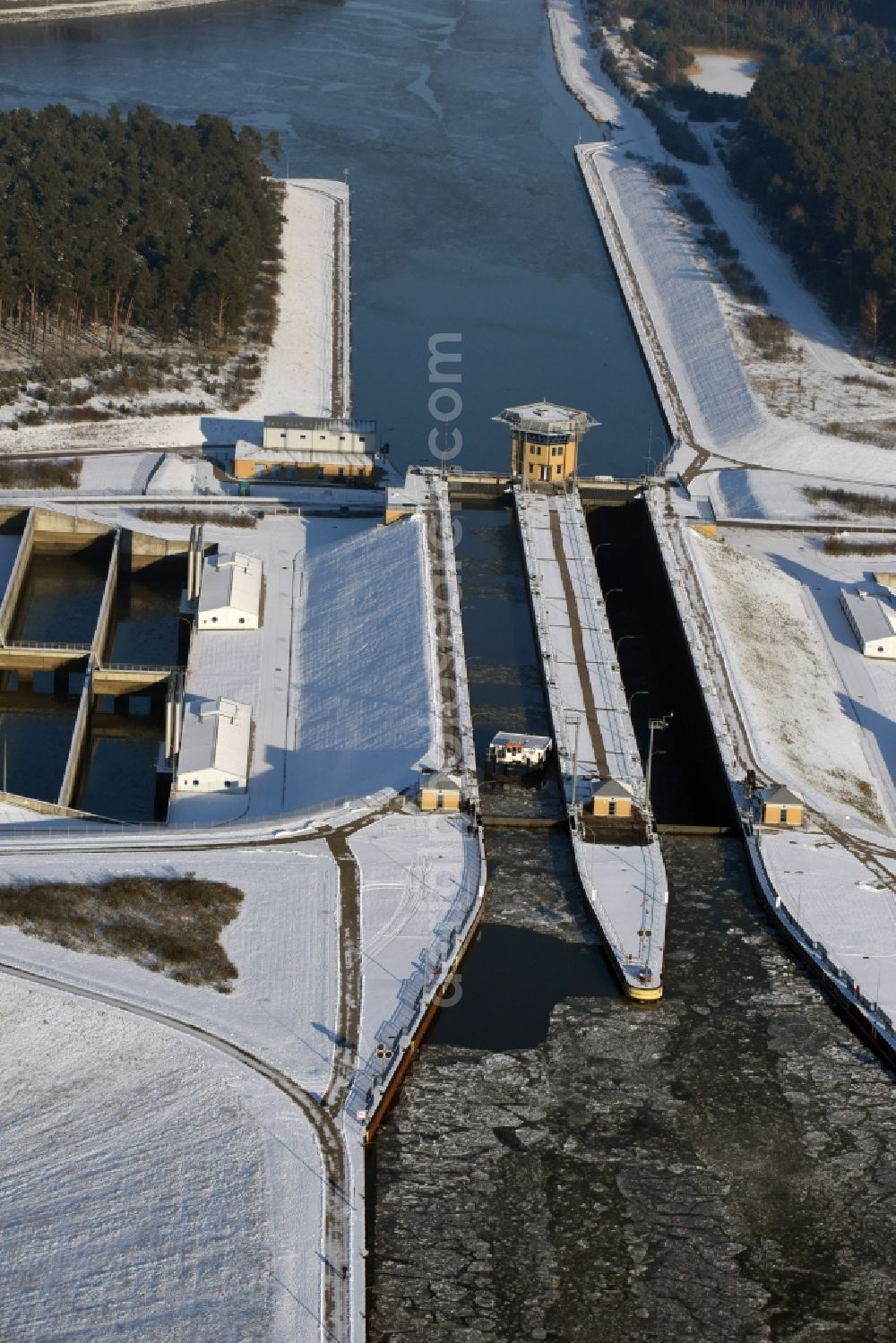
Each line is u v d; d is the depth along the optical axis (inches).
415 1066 7288.4
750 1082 7313.0
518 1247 6501.0
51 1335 6063.0
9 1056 7190.0
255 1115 6884.8
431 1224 6565.0
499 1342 6131.9
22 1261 6343.5
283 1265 6269.7
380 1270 6368.1
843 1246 6594.5
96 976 7593.5
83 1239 6417.3
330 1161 6717.5
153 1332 6043.3
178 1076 7076.8
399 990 7588.6
